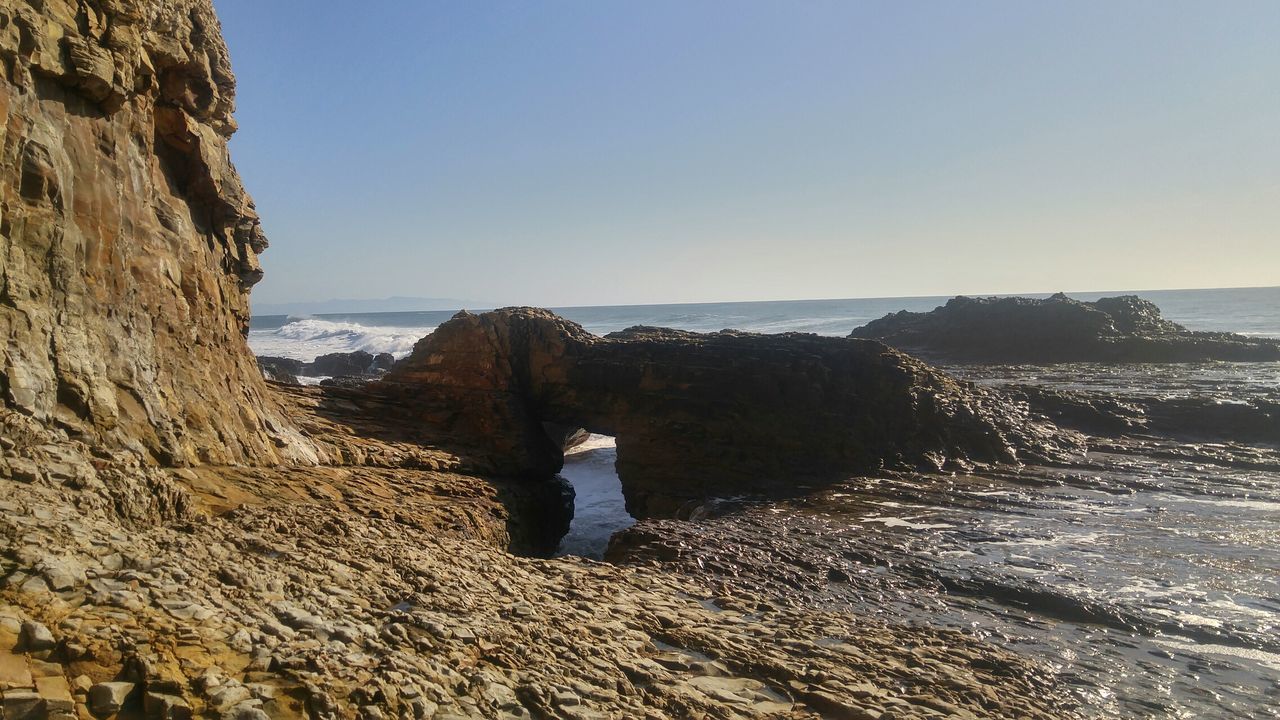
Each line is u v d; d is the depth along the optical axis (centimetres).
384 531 1060
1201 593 1152
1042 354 4516
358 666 558
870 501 1728
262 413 1430
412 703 530
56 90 942
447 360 2270
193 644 511
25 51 876
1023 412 2348
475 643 697
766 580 1222
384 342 6562
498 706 581
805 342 2209
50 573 523
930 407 2058
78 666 446
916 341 5216
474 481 1703
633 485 2111
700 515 1748
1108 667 929
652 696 685
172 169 1297
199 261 1295
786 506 1719
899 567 1286
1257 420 2311
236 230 1467
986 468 1959
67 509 676
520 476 2002
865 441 2006
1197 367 3838
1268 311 9506
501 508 1595
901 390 2067
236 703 461
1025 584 1185
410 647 643
